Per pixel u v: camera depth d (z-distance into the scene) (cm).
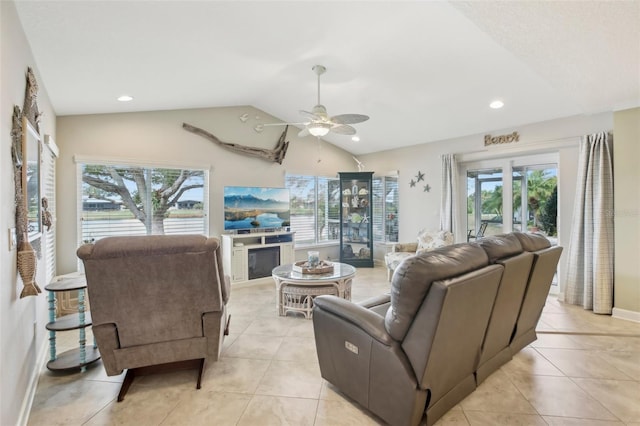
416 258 163
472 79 360
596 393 215
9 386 169
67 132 396
